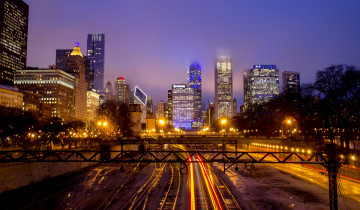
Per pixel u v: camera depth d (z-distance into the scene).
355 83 68.75
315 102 77.81
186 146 144.62
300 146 82.75
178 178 67.06
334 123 75.81
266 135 125.62
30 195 49.84
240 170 78.12
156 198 47.47
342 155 57.84
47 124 92.69
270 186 56.09
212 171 78.00
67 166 68.62
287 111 99.62
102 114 129.62
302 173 70.06
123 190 53.84
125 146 111.06
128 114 141.25
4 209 41.91
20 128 85.19
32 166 54.88
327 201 44.22
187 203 44.09
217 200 45.81
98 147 86.12
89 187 56.62
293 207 41.53
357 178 53.16
